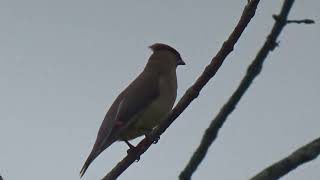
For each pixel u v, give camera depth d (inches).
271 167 185.8
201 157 198.1
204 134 198.2
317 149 186.5
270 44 190.2
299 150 187.5
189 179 197.8
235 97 196.2
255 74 193.9
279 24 188.2
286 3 186.4
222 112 197.5
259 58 192.1
